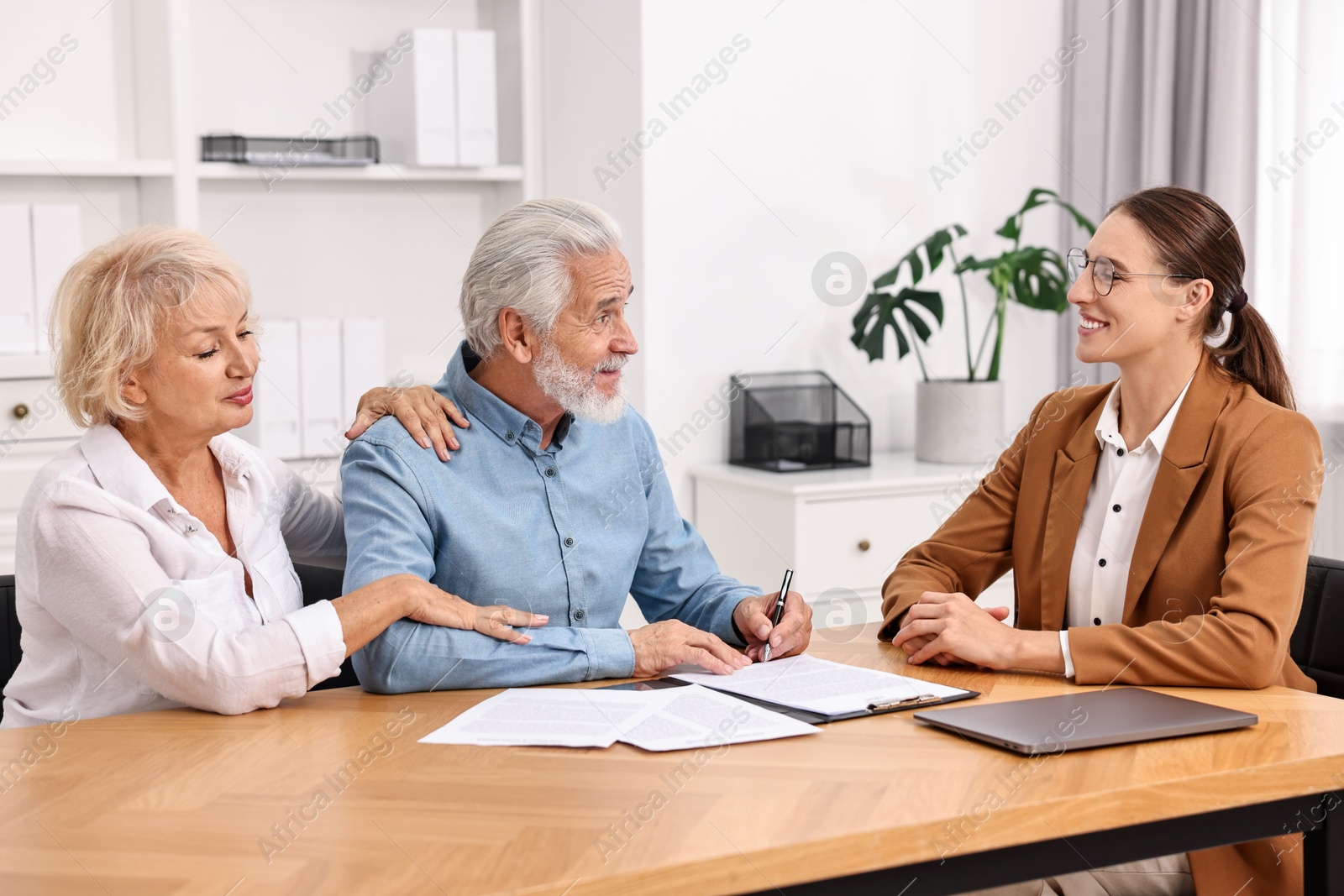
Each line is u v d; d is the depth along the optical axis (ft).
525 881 3.02
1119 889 5.28
